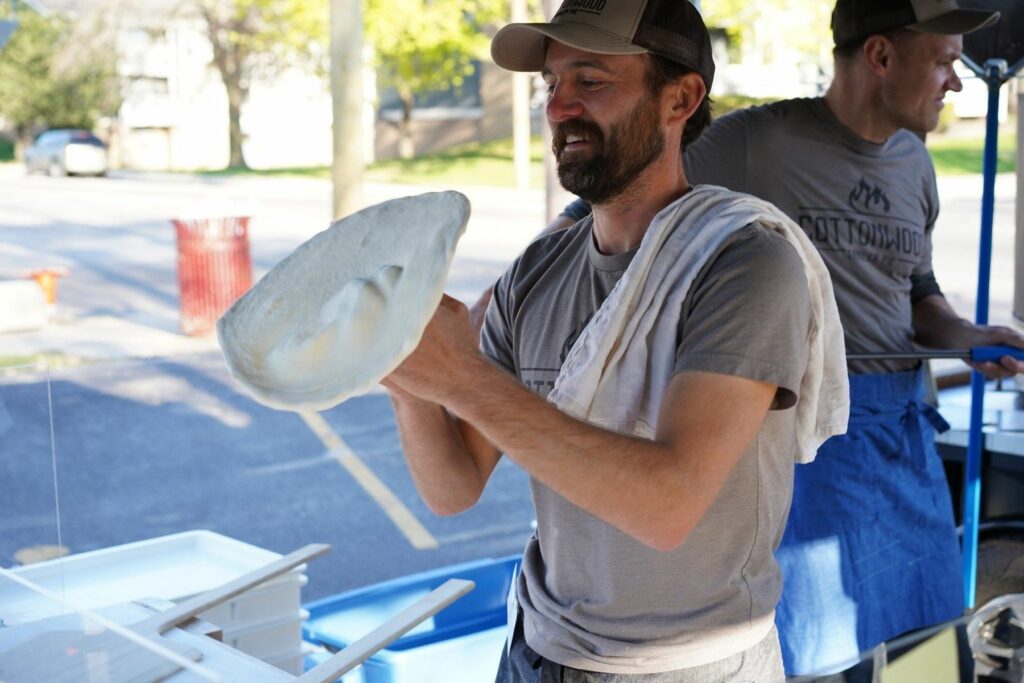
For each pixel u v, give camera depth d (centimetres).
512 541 485
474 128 2788
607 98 145
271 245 1298
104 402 662
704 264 135
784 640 231
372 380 105
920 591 244
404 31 2062
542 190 2011
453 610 303
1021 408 332
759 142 231
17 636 167
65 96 2484
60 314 909
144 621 181
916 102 226
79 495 517
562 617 150
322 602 287
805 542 231
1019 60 265
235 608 233
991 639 156
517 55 168
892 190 239
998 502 304
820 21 1362
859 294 237
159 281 1084
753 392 128
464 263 1150
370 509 515
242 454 586
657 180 149
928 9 219
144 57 2558
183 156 2664
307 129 2830
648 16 144
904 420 242
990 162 270
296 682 158
